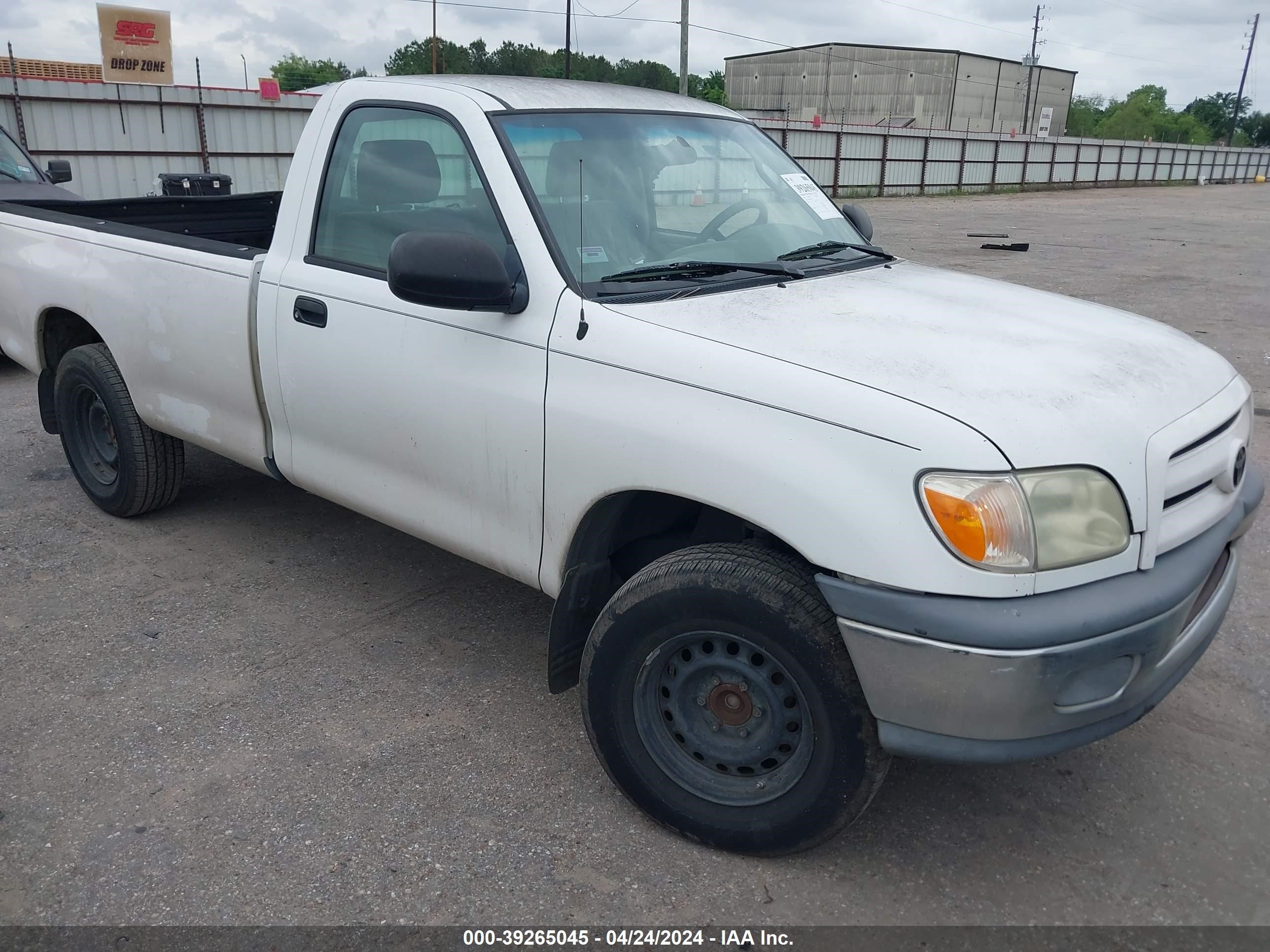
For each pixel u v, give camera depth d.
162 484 4.46
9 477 5.19
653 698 2.58
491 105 2.98
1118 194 45.47
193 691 3.27
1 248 4.77
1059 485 2.07
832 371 2.25
